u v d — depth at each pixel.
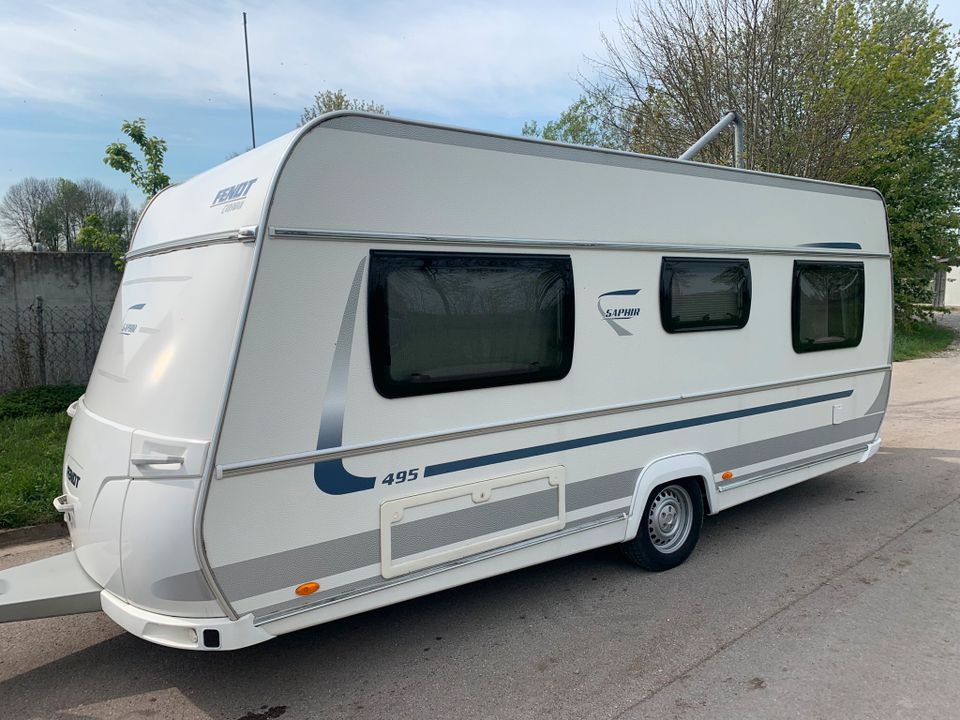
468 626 3.95
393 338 3.29
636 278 4.27
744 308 4.93
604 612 4.09
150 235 3.84
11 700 3.30
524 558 3.85
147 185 8.90
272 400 2.95
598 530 4.19
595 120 15.89
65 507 3.54
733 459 4.95
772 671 3.41
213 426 2.81
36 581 3.27
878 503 6.07
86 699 3.30
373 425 3.25
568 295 3.93
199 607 2.88
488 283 3.61
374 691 3.33
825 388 5.66
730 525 5.59
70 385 8.90
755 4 12.63
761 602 4.18
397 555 3.36
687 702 3.18
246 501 2.90
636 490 4.35
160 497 2.84
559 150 3.88
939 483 6.62
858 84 13.83
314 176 3.04
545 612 4.10
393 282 3.28
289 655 3.67
